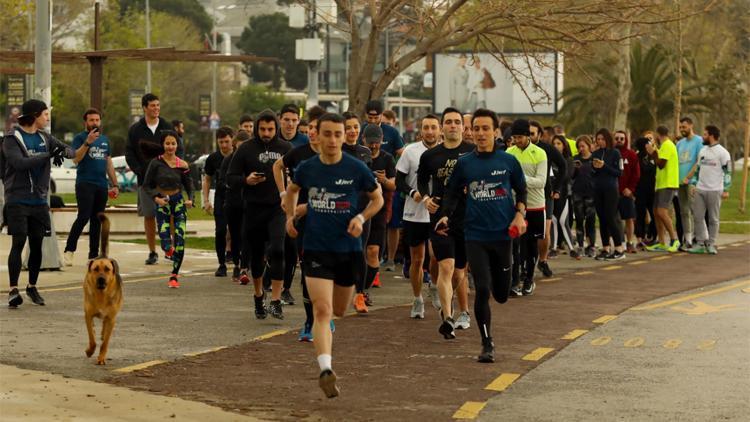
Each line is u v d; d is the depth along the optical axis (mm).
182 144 22344
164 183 20500
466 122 20141
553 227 25984
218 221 20953
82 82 86938
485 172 13047
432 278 15922
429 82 99000
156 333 14586
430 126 16172
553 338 14570
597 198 25703
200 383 11602
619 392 11305
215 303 17469
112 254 24812
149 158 22875
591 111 66812
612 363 12867
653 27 30438
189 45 101000
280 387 11453
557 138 24984
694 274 22688
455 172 13289
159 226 20891
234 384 11562
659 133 27938
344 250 11234
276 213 15688
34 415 10141
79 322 15289
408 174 16375
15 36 66938
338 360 12953
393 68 28297
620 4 27219
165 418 10117
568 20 27734
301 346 13711
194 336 14383
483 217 13031
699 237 27656
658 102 63812
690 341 14406
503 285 13320
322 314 10945
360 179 11305
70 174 56875
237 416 10219
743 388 11523
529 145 18938
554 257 26250
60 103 84500
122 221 30047
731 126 82688
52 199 31297
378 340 14312
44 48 21094
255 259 15781
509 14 27391
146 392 11148
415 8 28188
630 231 27516
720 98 67312
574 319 16266
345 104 66062
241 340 14125
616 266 24297
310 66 35094
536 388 11500
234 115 112562
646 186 28078
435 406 10680
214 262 23875
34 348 13375
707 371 12414
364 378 11953
